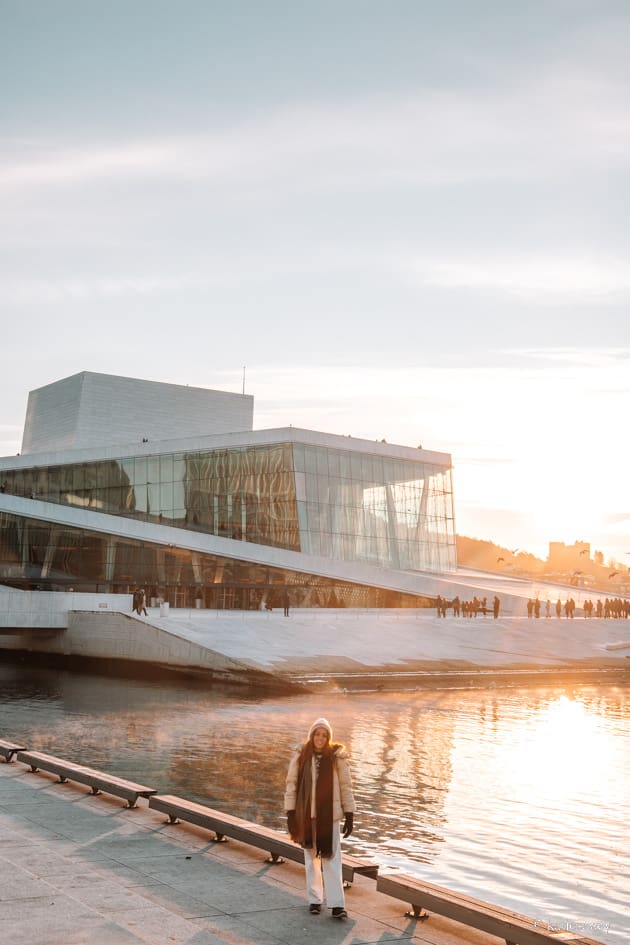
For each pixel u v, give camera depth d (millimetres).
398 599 75625
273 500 74500
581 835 19531
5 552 76625
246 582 72250
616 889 16125
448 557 86562
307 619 57812
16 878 10891
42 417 97250
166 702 39406
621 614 79500
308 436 75625
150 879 11125
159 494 77125
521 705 41688
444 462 86688
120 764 25672
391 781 24531
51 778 17219
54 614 55406
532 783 24688
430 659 51844
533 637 62438
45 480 80562
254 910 10219
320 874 10516
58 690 43875
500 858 17734
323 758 10258
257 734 31172
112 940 8961
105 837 12984
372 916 10180
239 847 12688
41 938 8945
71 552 74875
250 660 45438
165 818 14219
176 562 72812
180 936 9227
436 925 9969
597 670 55906
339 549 76500
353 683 45000
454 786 24109
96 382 88312
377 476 80688
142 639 50344
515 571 162625
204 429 93688
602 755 29125
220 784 23234
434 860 17531
